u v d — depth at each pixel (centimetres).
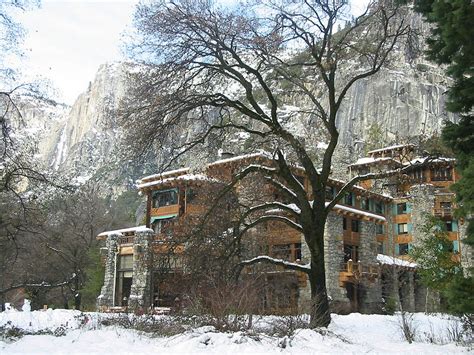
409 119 10625
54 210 4875
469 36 1116
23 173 2155
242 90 2292
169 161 2072
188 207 3198
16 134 2098
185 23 1848
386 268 3791
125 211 8106
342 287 3647
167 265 2077
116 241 4141
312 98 1997
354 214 3988
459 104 1230
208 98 1948
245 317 1507
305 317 1764
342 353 1250
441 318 2378
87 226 5338
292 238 3575
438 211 4662
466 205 1080
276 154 2097
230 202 2270
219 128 2022
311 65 1967
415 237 4753
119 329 1639
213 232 2016
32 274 4659
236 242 2016
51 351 1198
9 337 1443
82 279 4859
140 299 3366
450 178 4884
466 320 1720
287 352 1212
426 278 2927
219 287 1611
